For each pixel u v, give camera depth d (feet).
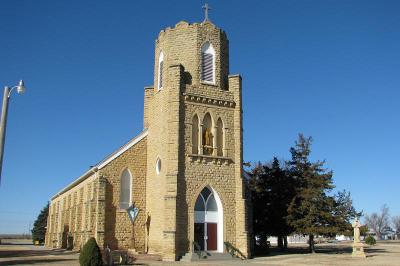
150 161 133.80
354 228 143.74
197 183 122.21
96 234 122.72
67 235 181.68
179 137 122.31
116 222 127.95
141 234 130.52
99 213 124.36
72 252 153.69
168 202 116.67
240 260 118.11
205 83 130.41
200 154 124.36
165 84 130.31
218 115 130.41
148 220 129.90
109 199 128.36
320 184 158.10
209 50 134.21
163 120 127.44
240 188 127.24
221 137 130.21
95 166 132.98
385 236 604.08
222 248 122.11
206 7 138.82
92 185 134.41
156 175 128.06
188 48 132.26
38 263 105.81
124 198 131.03
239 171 128.77
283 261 116.78
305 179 161.89
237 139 130.82
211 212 124.26
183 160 122.01
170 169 119.85
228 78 135.74
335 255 147.54
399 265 106.11
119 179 131.13
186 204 119.34
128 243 128.16
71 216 171.73
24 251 169.68
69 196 187.11
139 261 110.73
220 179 126.00
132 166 133.90
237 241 124.06
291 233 161.27
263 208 163.53
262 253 155.84
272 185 166.20
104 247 122.62
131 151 134.92
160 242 120.47
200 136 125.90
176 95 124.67
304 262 113.91
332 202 155.94
